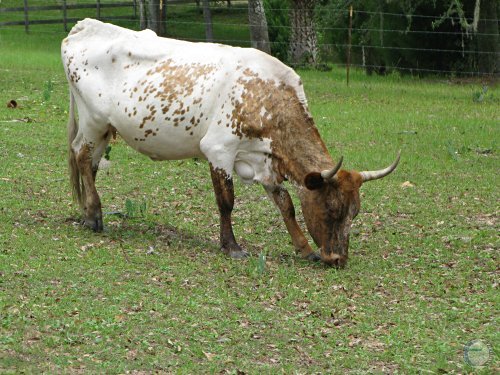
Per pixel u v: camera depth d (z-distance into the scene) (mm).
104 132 10461
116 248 9625
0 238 9578
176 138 9938
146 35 10344
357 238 10750
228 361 6934
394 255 10055
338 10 28609
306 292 8625
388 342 7504
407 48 26875
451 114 19844
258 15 26359
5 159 13758
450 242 10625
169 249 9789
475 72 27547
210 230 10867
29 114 17875
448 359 7246
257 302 8297
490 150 16062
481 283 9180
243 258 9680
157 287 8445
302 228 11312
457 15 26750
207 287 8586
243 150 9734
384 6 27938
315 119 18750
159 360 6852
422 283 9094
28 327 7188
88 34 10508
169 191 12672
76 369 6559
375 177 9242
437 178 13938
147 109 9891
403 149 15898
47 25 37531
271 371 6801
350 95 22609
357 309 8297
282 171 9594
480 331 7859
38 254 9141
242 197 12508
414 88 24578
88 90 10273
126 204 10789
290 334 7594
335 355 7230
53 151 14695
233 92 9578
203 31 37250
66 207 11359
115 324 7395
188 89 9758
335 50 31656
